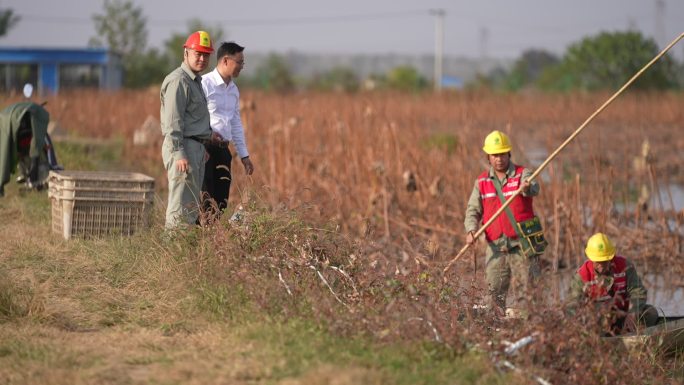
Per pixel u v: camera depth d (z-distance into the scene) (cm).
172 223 3047
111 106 9575
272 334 2198
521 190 2956
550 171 4659
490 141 3014
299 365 1997
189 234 2889
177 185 3069
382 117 6550
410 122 6825
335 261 2903
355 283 2689
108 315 2447
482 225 3100
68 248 3144
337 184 4806
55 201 3409
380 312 2334
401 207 4747
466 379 2008
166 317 2438
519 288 2886
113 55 18062
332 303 2412
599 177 5062
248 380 1923
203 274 2655
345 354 2069
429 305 2352
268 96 12938
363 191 4888
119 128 8806
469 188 4812
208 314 2441
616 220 4844
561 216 4456
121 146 7231
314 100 10538
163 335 2294
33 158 4338
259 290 2464
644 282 3966
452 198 4962
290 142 5275
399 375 1948
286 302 2419
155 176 5862
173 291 2611
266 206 3056
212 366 2000
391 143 5394
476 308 2627
